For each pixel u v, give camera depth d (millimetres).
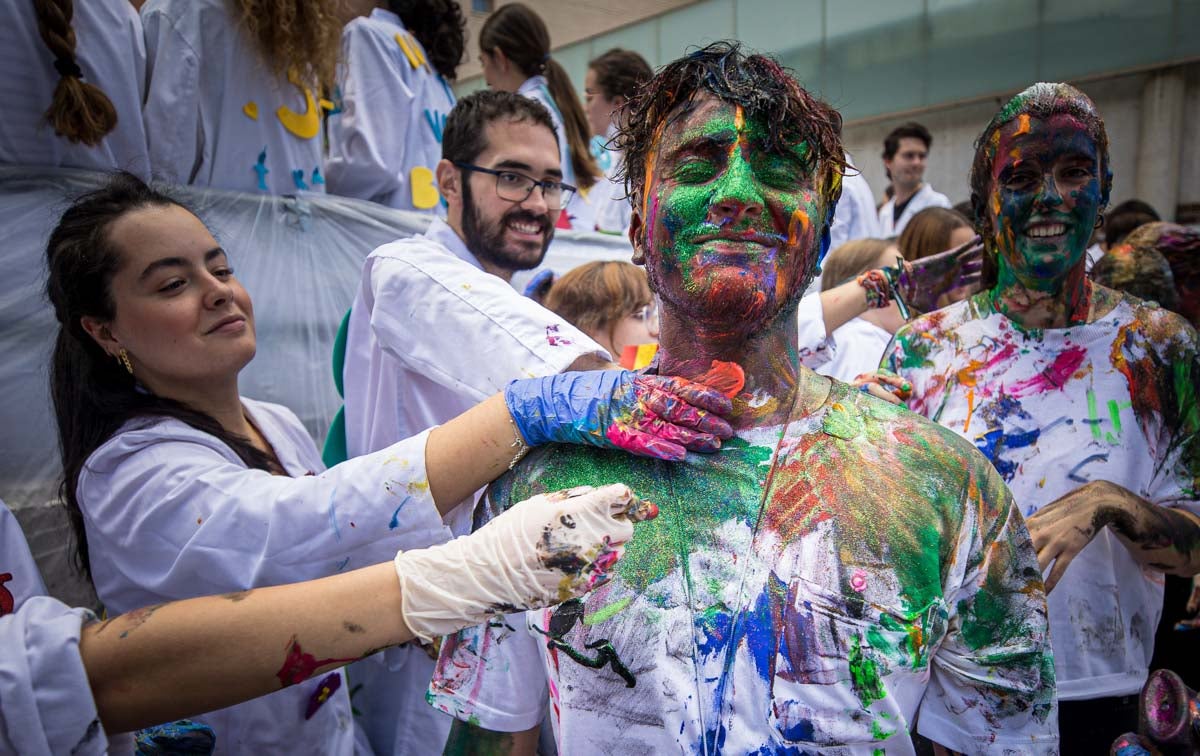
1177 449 1362
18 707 861
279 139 2281
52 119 1749
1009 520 934
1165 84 6000
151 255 1302
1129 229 3432
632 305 2008
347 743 1457
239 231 2053
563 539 803
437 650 1392
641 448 898
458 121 1883
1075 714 1366
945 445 937
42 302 1719
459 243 1927
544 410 986
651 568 870
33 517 1712
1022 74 6480
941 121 6844
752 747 821
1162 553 1257
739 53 926
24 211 1709
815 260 930
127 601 1285
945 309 1514
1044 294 1370
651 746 840
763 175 884
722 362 929
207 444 1292
